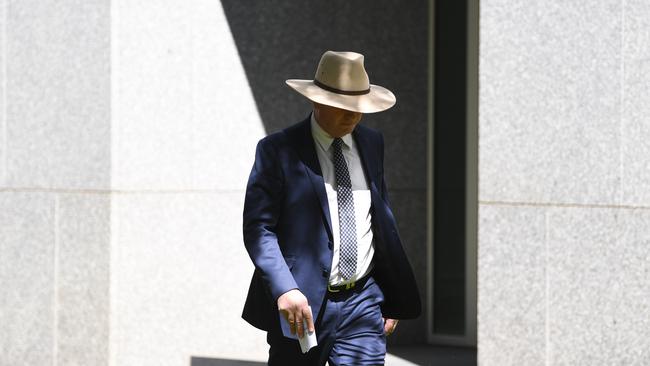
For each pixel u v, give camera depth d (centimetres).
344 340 823
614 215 991
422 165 1446
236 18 1340
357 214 825
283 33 1380
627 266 987
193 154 1302
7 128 1322
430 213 1444
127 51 1236
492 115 1038
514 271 1029
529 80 1022
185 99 1291
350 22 1412
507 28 1030
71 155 1265
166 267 1279
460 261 1428
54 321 1282
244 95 1350
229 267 1345
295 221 808
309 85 824
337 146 827
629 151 986
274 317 813
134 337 1251
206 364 1290
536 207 1019
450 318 1438
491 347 1038
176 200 1286
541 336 1018
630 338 986
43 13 1286
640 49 983
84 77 1249
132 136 1241
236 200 1349
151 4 1255
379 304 843
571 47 1006
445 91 1434
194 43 1298
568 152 1008
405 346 1438
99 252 1239
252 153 1363
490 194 1038
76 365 1262
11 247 1320
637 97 984
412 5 1441
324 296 808
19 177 1312
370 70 1412
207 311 1323
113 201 1226
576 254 1005
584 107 1002
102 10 1231
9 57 1318
